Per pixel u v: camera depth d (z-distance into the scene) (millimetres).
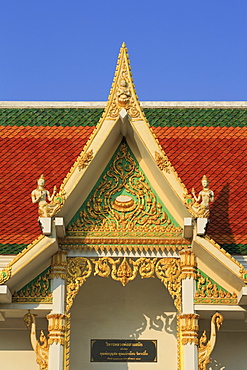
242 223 24609
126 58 23859
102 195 23688
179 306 22766
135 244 23125
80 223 23328
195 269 22953
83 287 25578
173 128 28719
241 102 30047
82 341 24984
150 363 24781
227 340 25125
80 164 22734
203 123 29000
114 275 22984
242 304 22547
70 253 23125
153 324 25156
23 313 23031
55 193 23125
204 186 22656
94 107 29734
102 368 24734
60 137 28219
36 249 22141
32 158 27328
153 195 23625
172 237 23141
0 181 26375
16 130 28703
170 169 22766
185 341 22438
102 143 22969
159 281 25672
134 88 23594
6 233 23891
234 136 28406
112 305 25391
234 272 22062
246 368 24859
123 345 24969
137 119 23297
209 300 22719
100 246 23141
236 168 26953
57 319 22422
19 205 25203
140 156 23906
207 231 24172
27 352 24969
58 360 22188
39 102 29953
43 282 22781
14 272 21844
